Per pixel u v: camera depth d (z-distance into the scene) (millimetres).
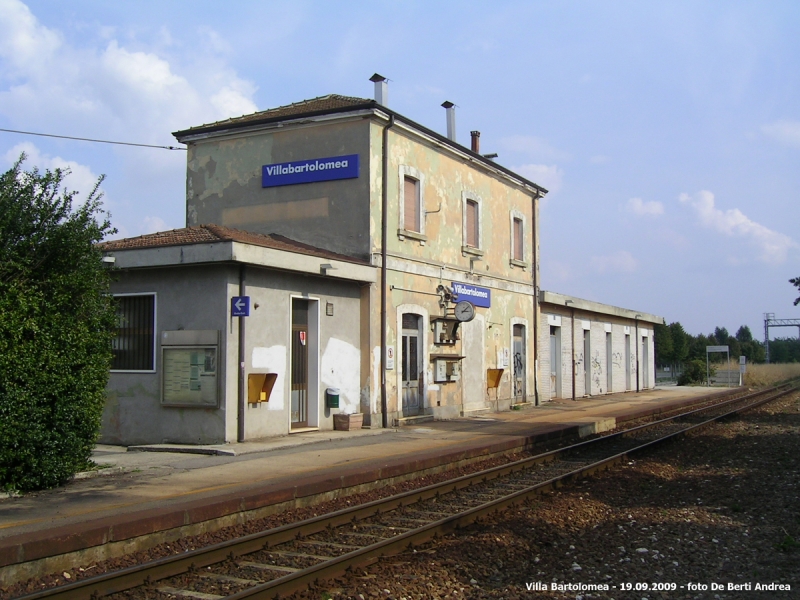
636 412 25203
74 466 10562
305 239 19516
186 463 12789
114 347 16328
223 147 20797
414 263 20688
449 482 11453
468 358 23750
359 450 14469
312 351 17531
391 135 19766
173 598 6457
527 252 28266
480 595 6594
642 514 9719
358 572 7098
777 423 22562
